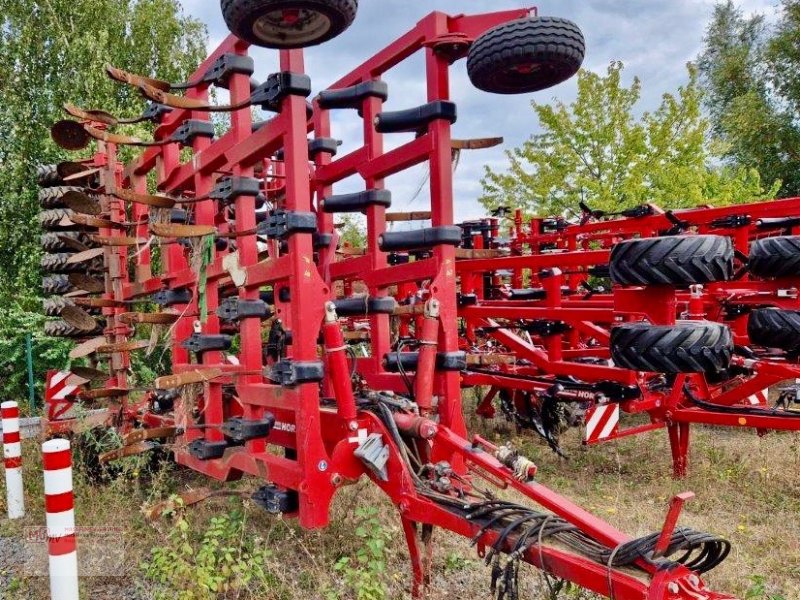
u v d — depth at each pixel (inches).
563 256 259.6
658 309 129.8
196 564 155.2
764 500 217.2
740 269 273.3
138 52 608.1
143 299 229.1
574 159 634.2
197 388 186.2
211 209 184.7
